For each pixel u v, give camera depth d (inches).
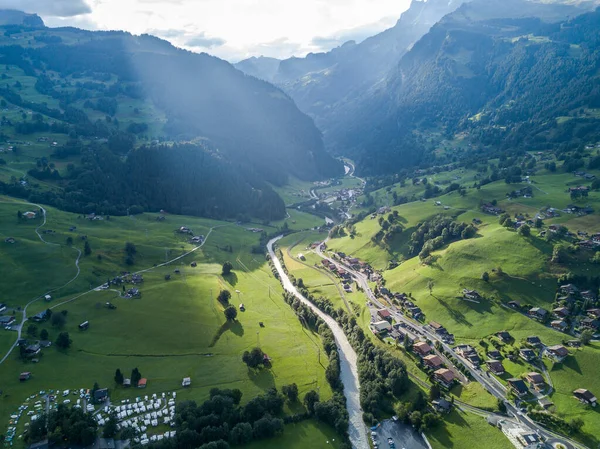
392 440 5639.8
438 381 6545.3
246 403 6038.4
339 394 6382.9
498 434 5492.1
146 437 5388.8
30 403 5812.0
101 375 6510.8
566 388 6018.7
